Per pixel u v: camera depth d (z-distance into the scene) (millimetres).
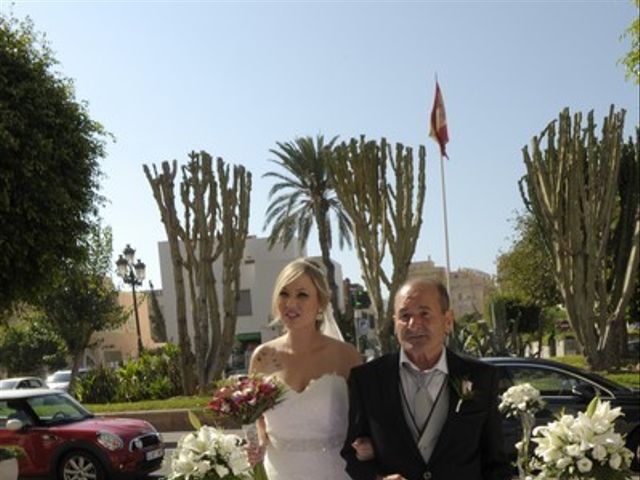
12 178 13297
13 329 46250
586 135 24266
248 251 53500
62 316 38094
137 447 11812
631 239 25609
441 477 3332
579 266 24281
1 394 12492
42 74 14234
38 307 16766
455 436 3361
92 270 26969
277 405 4387
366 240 24250
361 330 33812
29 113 13828
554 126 24594
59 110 14414
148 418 19219
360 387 3598
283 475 4398
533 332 41656
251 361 4688
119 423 12250
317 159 35562
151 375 25297
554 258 24906
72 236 14703
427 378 3496
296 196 36812
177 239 25312
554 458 3609
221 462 3729
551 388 10344
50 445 11750
